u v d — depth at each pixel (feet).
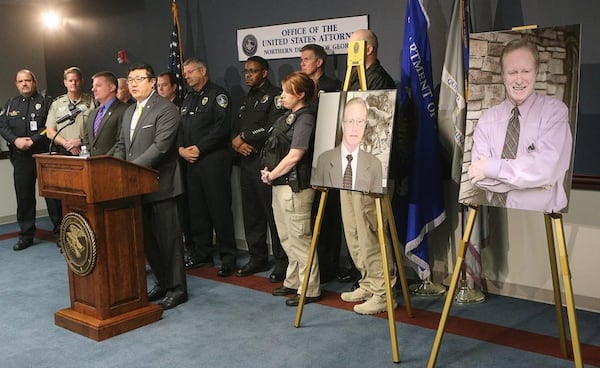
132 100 16.48
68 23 21.26
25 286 14.11
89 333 10.75
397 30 13.29
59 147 17.43
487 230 12.07
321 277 13.43
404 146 12.18
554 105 8.21
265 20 15.48
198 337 10.63
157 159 11.50
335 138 10.37
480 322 10.87
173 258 12.23
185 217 15.81
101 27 20.04
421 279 12.57
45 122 17.94
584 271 11.28
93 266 10.68
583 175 11.21
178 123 11.81
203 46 16.96
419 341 10.11
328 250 13.41
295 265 12.37
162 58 18.25
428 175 12.02
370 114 9.90
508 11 11.82
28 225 17.95
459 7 11.71
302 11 14.74
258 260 14.42
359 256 11.87
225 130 14.44
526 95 8.43
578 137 11.34
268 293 12.88
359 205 10.85
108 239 10.77
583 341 9.98
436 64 12.95
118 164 10.60
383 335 10.41
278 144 11.74
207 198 14.53
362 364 9.33
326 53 14.30
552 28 8.19
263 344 10.21
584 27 11.07
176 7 16.96
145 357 9.90
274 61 15.47
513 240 12.00
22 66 22.00
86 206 10.64
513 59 8.50
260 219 14.20
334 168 10.38
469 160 8.96
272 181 11.83
